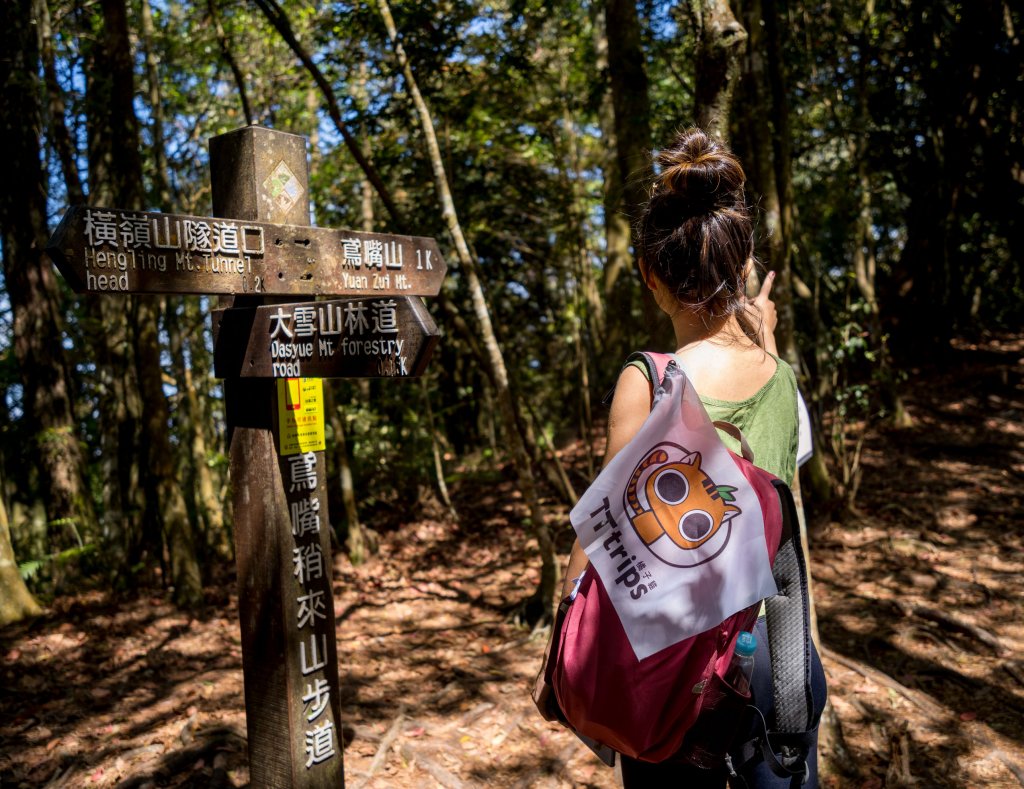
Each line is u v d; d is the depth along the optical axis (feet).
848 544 20.52
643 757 3.89
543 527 17.39
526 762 12.16
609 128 31.32
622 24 17.07
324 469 7.41
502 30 21.34
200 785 11.57
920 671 14.06
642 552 3.79
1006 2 32.99
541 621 16.99
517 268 36.58
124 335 21.62
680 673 3.76
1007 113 34.65
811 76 26.96
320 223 33.45
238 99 32.68
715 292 4.21
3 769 12.17
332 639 7.43
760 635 4.14
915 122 33.60
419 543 24.48
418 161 23.12
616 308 33.53
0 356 26.03
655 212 4.40
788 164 19.08
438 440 31.73
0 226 20.77
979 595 16.89
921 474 24.54
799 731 4.04
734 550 3.78
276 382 6.95
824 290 30.66
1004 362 34.40
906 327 35.55
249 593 7.25
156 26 29.53
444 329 32.89
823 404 24.72
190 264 5.91
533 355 37.73
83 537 21.09
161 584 20.77
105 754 12.39
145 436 20.77
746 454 4.16
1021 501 22.09
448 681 14.99
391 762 12.22
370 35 20.17
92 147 21.93
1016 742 11.75
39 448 21.01
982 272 44.39
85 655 16.60
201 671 15.88
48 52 21.12
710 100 9.37
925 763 11.28
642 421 4.17
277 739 7.18
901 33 31.37
